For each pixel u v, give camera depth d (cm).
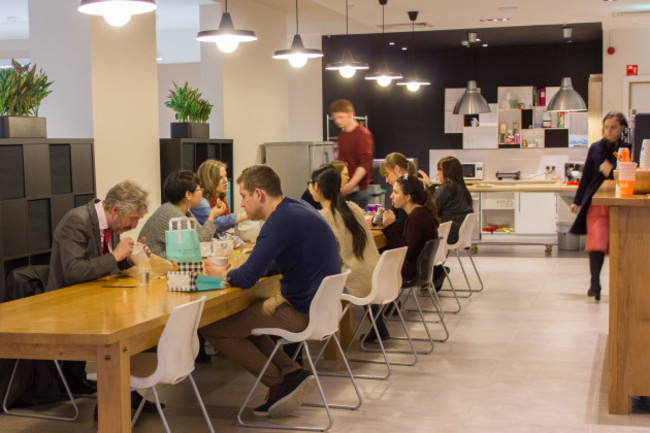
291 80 1302
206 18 839
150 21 693
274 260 419
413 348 526
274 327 400
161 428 402
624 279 400
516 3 908
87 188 590
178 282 375
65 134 625
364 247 488
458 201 757
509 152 1388
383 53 1411
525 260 1011
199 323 350
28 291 427
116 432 294
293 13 974
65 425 408
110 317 314
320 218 411
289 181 884
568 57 1355
